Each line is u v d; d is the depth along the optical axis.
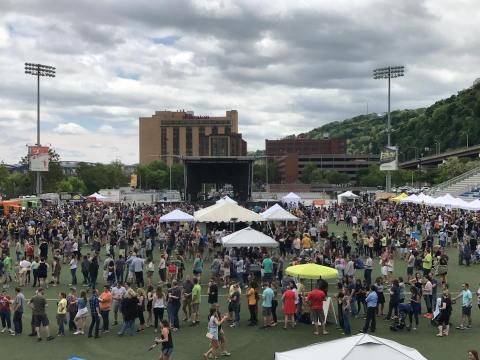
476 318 20.59
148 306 19.73
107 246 34.19
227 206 32.59
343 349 9.23
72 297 18.88
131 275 25.20
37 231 39.28
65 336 18.19
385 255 26.67
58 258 26.86
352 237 41.81
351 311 20.61
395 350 9.25
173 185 186.88
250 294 19.61
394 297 19.81
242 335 18.30
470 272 30.39
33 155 75.44
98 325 18.05
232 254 28.64
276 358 9.45
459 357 15.76
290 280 21.20
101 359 15.73
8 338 17.98
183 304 20.17
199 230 36.59
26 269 26.52
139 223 44.69
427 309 20.67
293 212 54.28
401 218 48.59
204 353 16.30
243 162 82.31
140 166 193.25
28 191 116.56
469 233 40.03
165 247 35.50
